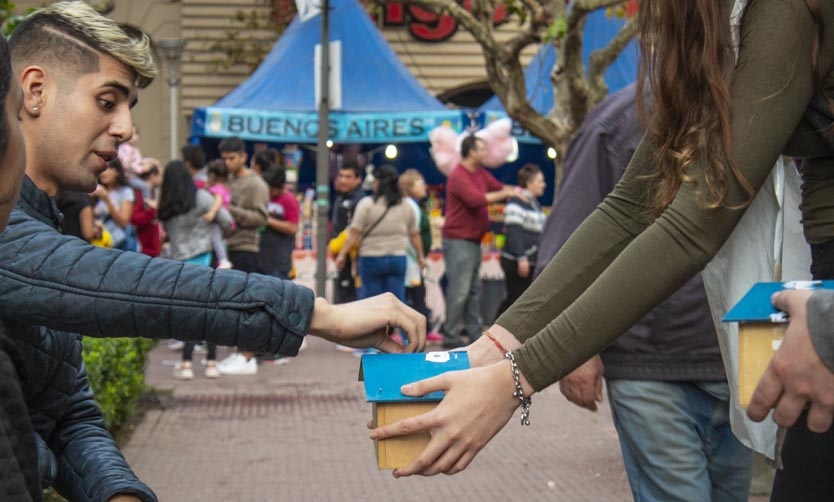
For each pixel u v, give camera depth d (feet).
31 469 6.44
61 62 7.75
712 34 7.75
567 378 12.91
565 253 9.51
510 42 46.03
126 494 7.93
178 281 6.96
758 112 7.56
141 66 7.93
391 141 56.49
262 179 40.04
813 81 7.66
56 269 6.94
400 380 7.67
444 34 78.79
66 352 7.97
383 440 7.63
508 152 51.01
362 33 59.77
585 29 56.80
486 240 53.36
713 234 7.63
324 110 47.93
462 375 7.59
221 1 76.07
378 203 40.98
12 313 7.00
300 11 47.73
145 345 30.12
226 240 39.09
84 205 27.68
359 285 42.80
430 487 22.09
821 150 7.93
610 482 22.25
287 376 38.04
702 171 7.64
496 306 53.16
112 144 7.95
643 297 7.61
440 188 63.77
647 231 7.72
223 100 57.52
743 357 6.39
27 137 7.79
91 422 8.63
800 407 6.09
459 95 84.12
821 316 5.97
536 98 59.21
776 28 7.55
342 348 47.03
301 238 56.75
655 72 8.38
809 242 8.26
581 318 7.63
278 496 21.26
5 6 22.11
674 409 12.35
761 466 19.72
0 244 7.04
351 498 21.21
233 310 6.97
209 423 28.76
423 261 42.52
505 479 22.67
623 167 13.16
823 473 7.92
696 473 12.35
